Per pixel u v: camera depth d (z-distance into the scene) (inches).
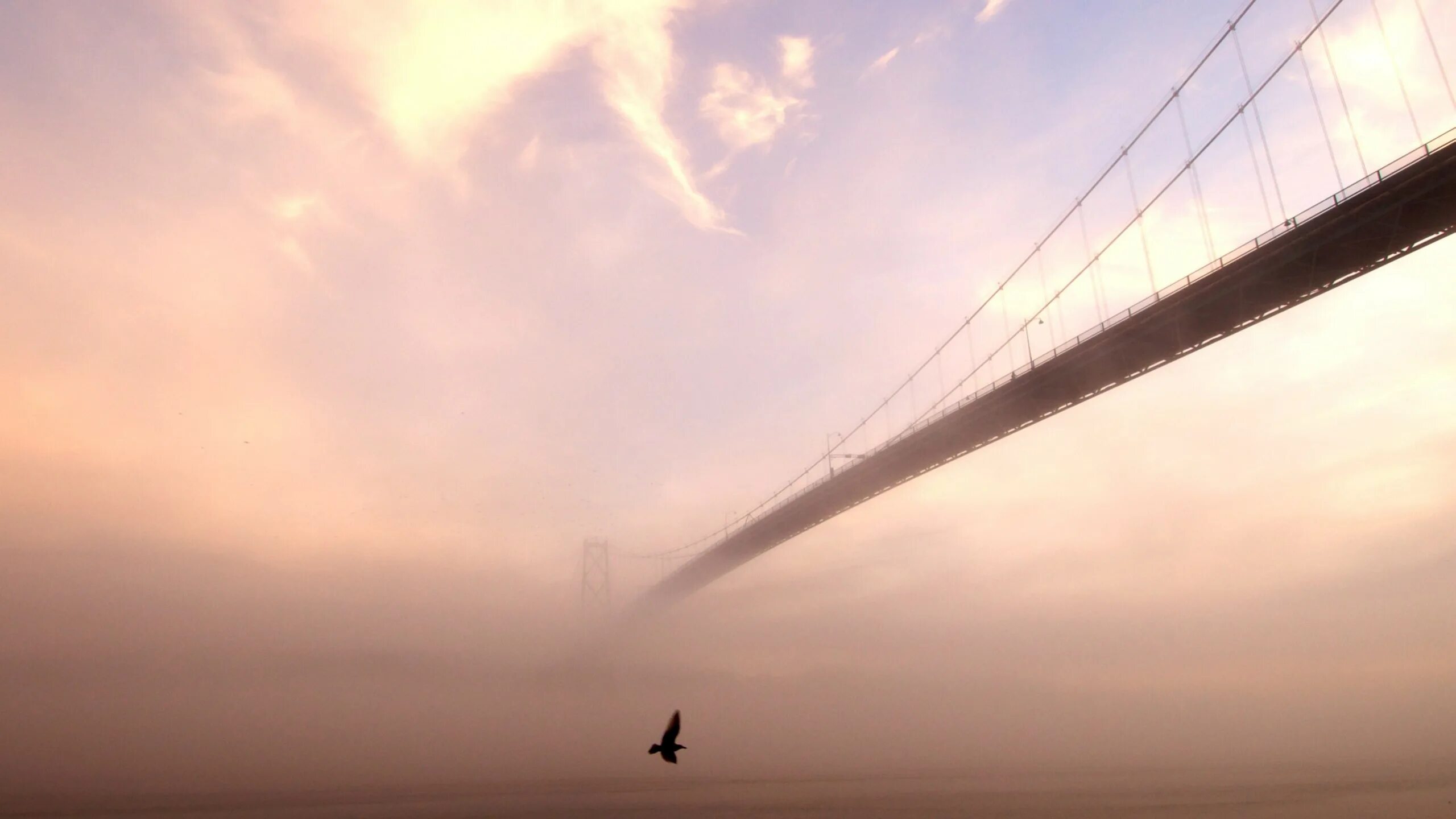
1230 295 1312.7
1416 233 1098.7
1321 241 1161.4
